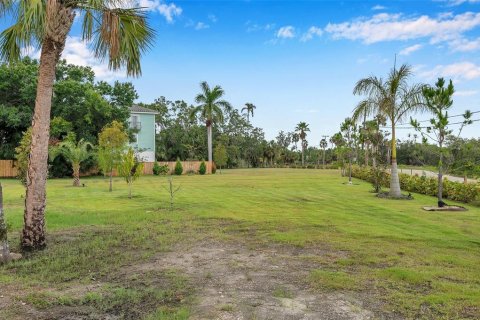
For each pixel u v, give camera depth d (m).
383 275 4.62
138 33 6.57
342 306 3.62
